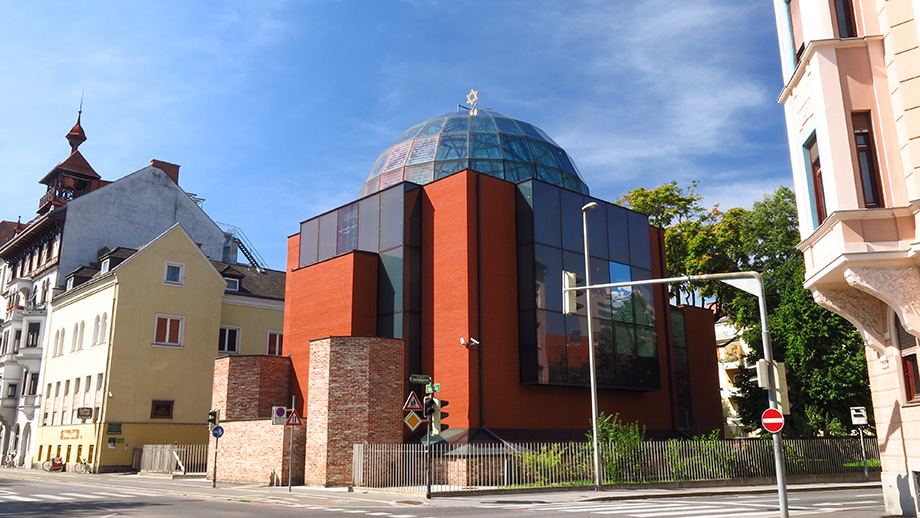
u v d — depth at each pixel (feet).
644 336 104.42
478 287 89.61
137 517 51.29
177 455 116.78
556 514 52.70
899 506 51.37
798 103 53.57
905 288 45.09
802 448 98.37
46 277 172.14
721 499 70.59
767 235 131.03
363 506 61.31
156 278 142.41
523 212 95.50
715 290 139.03
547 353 90.53
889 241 45.24
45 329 168.25
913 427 49.26
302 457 89.56
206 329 146.82
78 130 200.75
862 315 52.39
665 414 109.19
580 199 101.50
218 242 192.95
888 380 52.70
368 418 84.23
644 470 84.28
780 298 121.08
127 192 177.88
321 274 100.94
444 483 79.41
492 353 88.43
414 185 97.40
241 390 100.78
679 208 151.84
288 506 61.62
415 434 89.20
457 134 114.21
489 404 86.38
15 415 173.17
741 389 120.88
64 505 62.23
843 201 46.39
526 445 82.58
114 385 133.28
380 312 95.61
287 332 112.37
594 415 76.95
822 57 48.88
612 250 103.86
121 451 131.85
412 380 70.59
